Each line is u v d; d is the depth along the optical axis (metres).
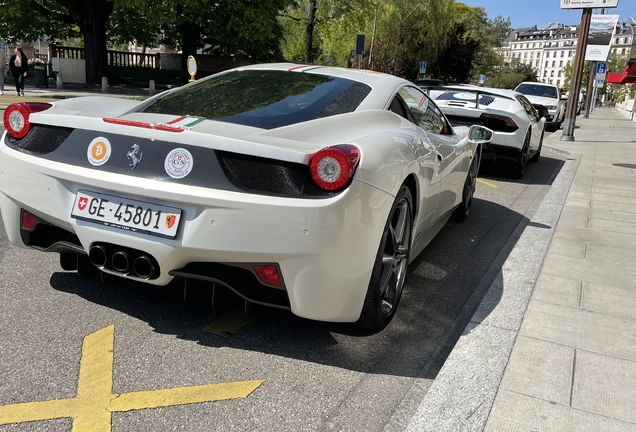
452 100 8.83
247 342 2.88
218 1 27.47
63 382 2.40
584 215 6.09
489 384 2.50
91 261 2.78
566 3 15.57
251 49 30.08
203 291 2.89
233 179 2.46
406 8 39.62
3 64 17.48
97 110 3.32
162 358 2.66
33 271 3.63
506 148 8.57
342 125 2.88
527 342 2.93
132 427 2.14
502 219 6.25
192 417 2.23
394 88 3.59
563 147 13.95
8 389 2.32
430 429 2.18
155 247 2.54
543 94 21.58
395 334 3.15
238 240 2.43
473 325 3.12
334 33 35.66
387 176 2.65
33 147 2.89
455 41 43.16
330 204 2.38
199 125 2.69
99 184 2.61
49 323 2.92
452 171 4.35
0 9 24.58
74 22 27.11
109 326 2.94
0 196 3.00
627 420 2.27
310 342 2.95
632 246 4.90
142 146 2.59
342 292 2.58
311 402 2.40
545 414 2.29
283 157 2.39
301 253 2.42
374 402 2.44
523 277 3.95
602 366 2.71
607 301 3.56
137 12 26.92
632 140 17.30
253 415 2.27
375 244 2.64
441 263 4.54
